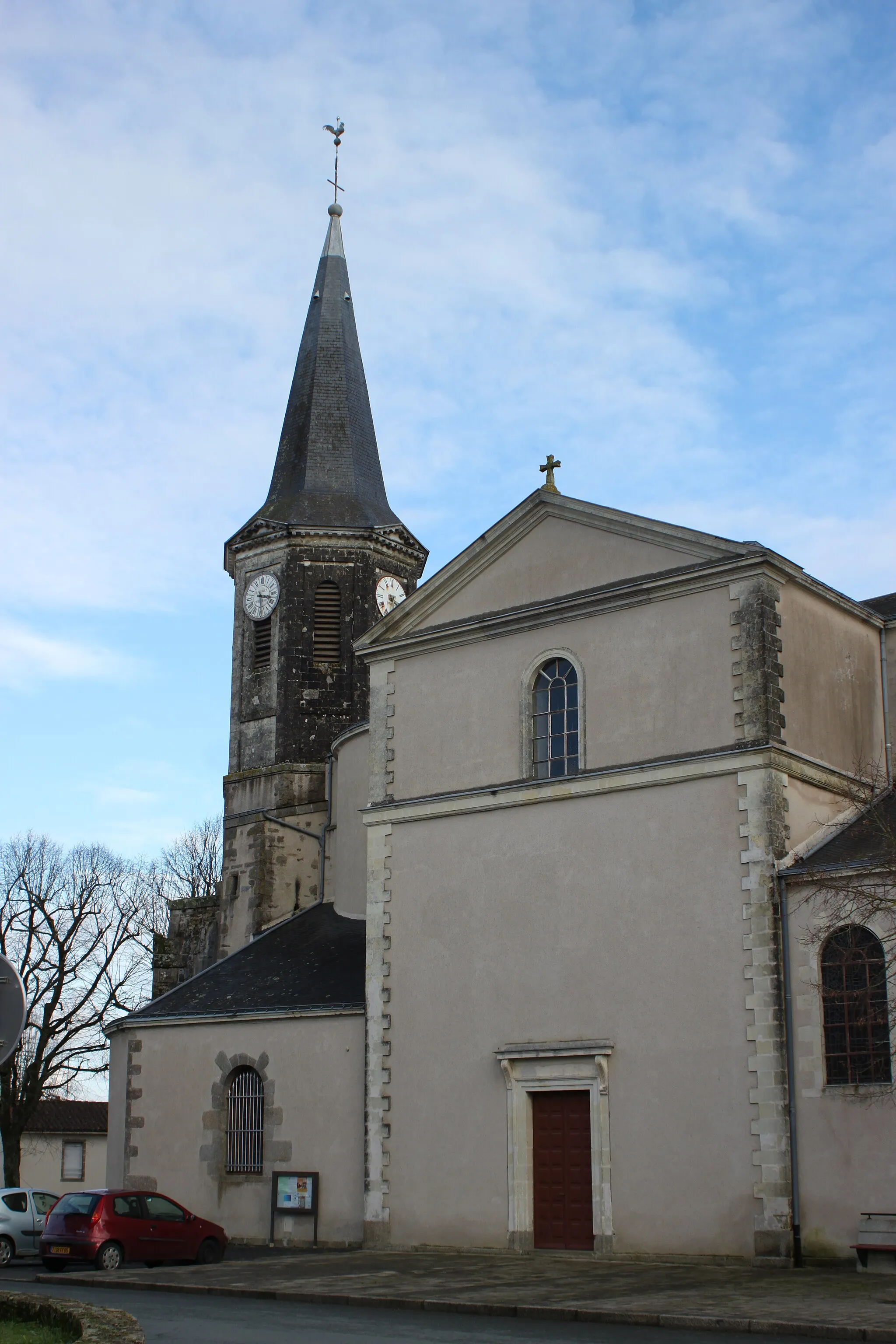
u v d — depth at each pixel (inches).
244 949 1262.3
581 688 934.4
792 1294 647.1
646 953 863.7
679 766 872.9
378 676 1045.2
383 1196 943.7
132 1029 1147.3
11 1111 1615.4
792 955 812.6
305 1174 1011.9
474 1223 899.4
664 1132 832.3
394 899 991.6
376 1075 968.9
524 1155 887.7
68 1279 797.9
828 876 802.2
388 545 1494.8
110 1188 1043.9
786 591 900.6
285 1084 1048.8
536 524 984.9
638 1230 829.2
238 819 1432.1
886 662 1016.2
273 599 1470.2
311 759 1423.5
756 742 851.4
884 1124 756.6
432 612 1029.8
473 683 992.2
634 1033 856.9
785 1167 782.5
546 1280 733.9
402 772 1013.2
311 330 1609.3
